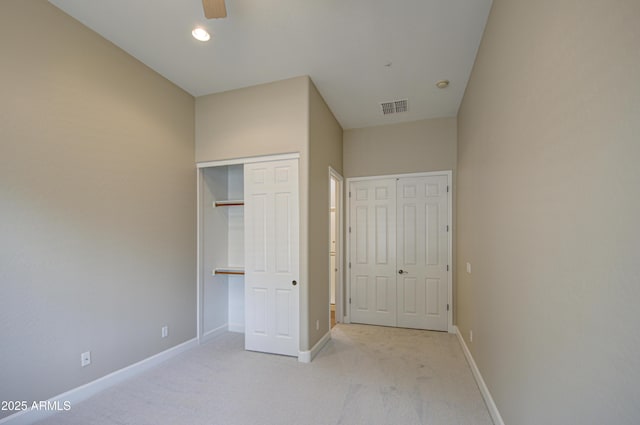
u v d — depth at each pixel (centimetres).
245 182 348
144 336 295
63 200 230
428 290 431
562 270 116
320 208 359
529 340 150
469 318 317
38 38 217
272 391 253
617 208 83
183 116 353
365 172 466
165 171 326
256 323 339
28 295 207
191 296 357
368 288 457
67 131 234
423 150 440
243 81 335
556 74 120
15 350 199
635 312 75
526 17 152
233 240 428
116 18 238
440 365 305
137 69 294
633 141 76
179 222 344
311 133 330
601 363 90
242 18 235
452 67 303
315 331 335
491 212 226
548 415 128
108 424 207
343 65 302
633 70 76
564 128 114
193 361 314
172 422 210
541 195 136
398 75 320
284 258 328
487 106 237
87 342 244
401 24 241
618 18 82
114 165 271
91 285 248
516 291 170
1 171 196
